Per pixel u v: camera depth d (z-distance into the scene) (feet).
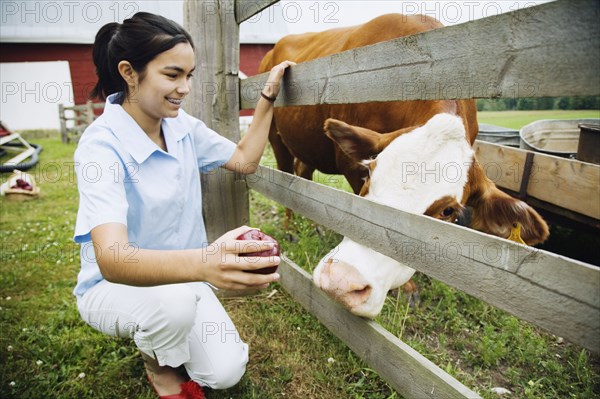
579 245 12.03
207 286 6.78
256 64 55.36
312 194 6.68
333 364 7.24
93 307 6.03
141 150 5.31
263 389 6.78
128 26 4.73
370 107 8.84
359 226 5.69
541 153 11.28
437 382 4.71
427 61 4.19
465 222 8.27
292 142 13.08
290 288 8.48
